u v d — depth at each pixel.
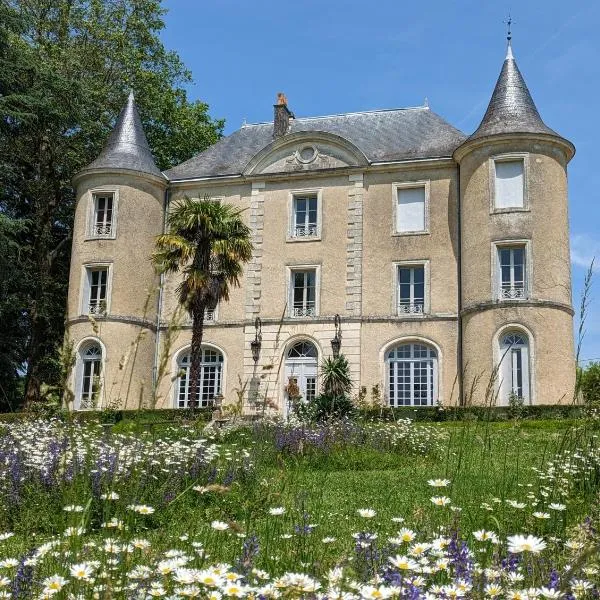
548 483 6.83
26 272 30.73
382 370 28.38
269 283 30.31
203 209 24.12
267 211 31.12
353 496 8.87
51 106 29.58
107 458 7.00
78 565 3.40
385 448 13.98
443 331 28.11
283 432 12.88
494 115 28.48
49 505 7.10
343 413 18.88
